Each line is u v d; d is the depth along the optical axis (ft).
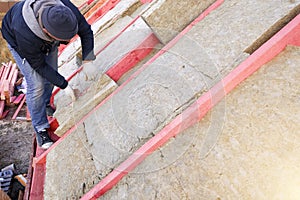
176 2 10.52
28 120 20.75
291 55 7.81
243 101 7.46
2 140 19.56
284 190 5.94
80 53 14.52
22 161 18.17
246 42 8.64
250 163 6.48
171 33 10.78
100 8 16.61
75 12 9.33
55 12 7.66
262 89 7.47
